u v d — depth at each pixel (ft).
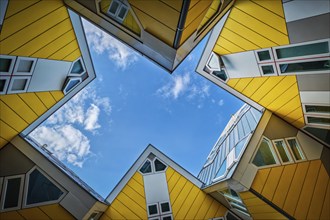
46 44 19.26
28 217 22.33
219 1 15.66
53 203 23.34
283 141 25.85
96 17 17.99
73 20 20.70
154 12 12.91
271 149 25.17
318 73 18.97
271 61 21.06
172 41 13.88
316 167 24.93
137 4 13.48
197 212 33.32
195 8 12.03
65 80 24.23
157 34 14.48
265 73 22.57
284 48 19.47
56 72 22.30
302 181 23.90
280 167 24.21
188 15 11.75
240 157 24.11
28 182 23.38
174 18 12.06
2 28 14.83
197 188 35.09
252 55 21.97
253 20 19.42
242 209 28.71
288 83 22.12
